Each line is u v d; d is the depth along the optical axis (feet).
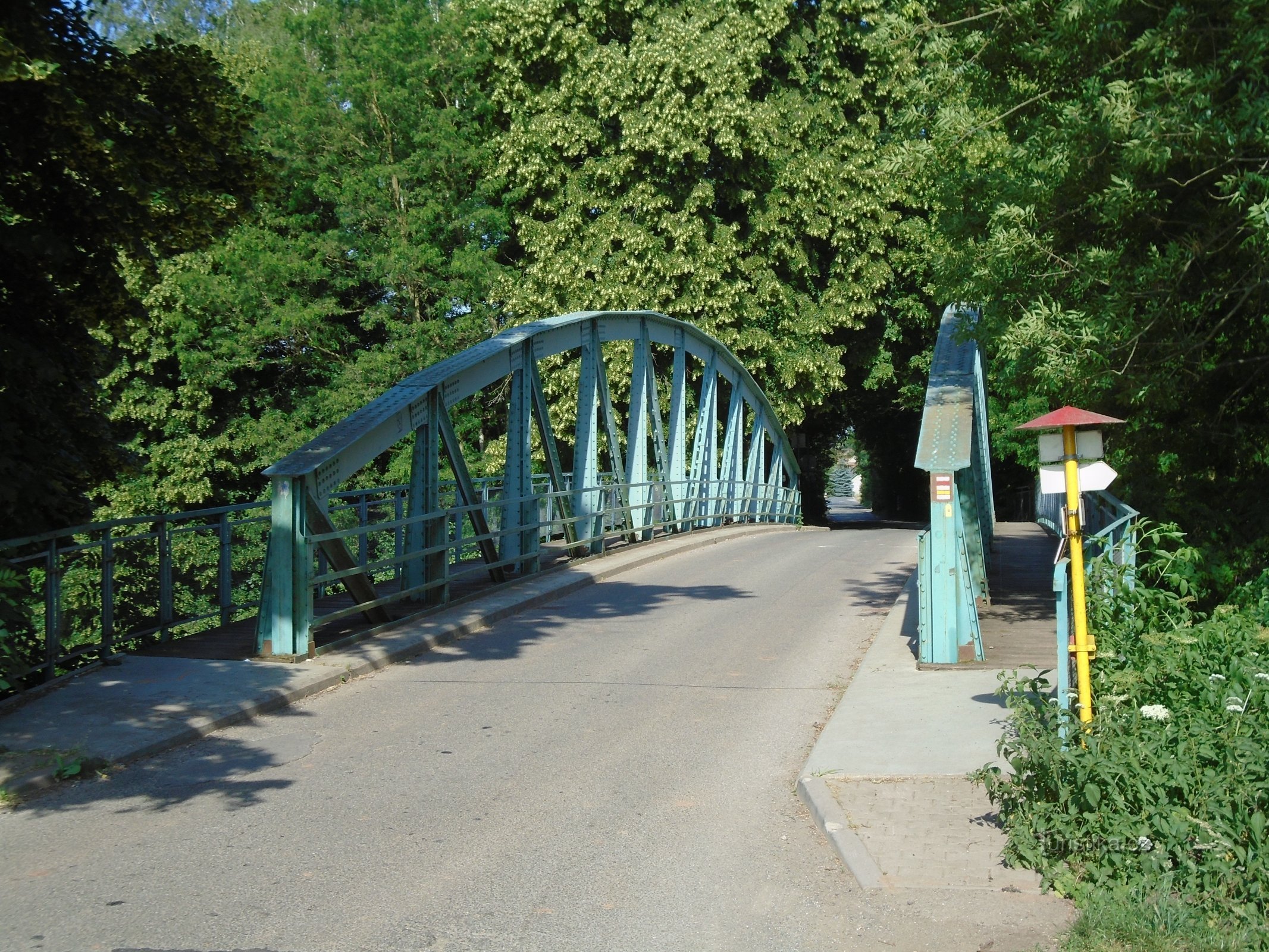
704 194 90.89
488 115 97.40
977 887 16.42
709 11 92.84
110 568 33.30
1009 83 37.19
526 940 15.14
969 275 37.88
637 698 29.99
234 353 84.84
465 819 20.21
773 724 27.07
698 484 80.07
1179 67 30.01
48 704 27.89
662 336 72.54
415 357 87.51
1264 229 26.63
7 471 31.37
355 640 36.29
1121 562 26.58
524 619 43.52
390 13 93.15
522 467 53.01
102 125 31.63
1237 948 13.56
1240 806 15.34
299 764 23.89
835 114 99.19
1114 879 15.85
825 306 99.40
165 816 20.42
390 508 51.75
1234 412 37.70
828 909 16.02
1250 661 18.92
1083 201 33.73
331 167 91.20
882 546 76.89
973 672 30.91
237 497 93.66
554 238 92.84
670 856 18.31
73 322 35.83
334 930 15.44
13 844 18.97
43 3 30.01
